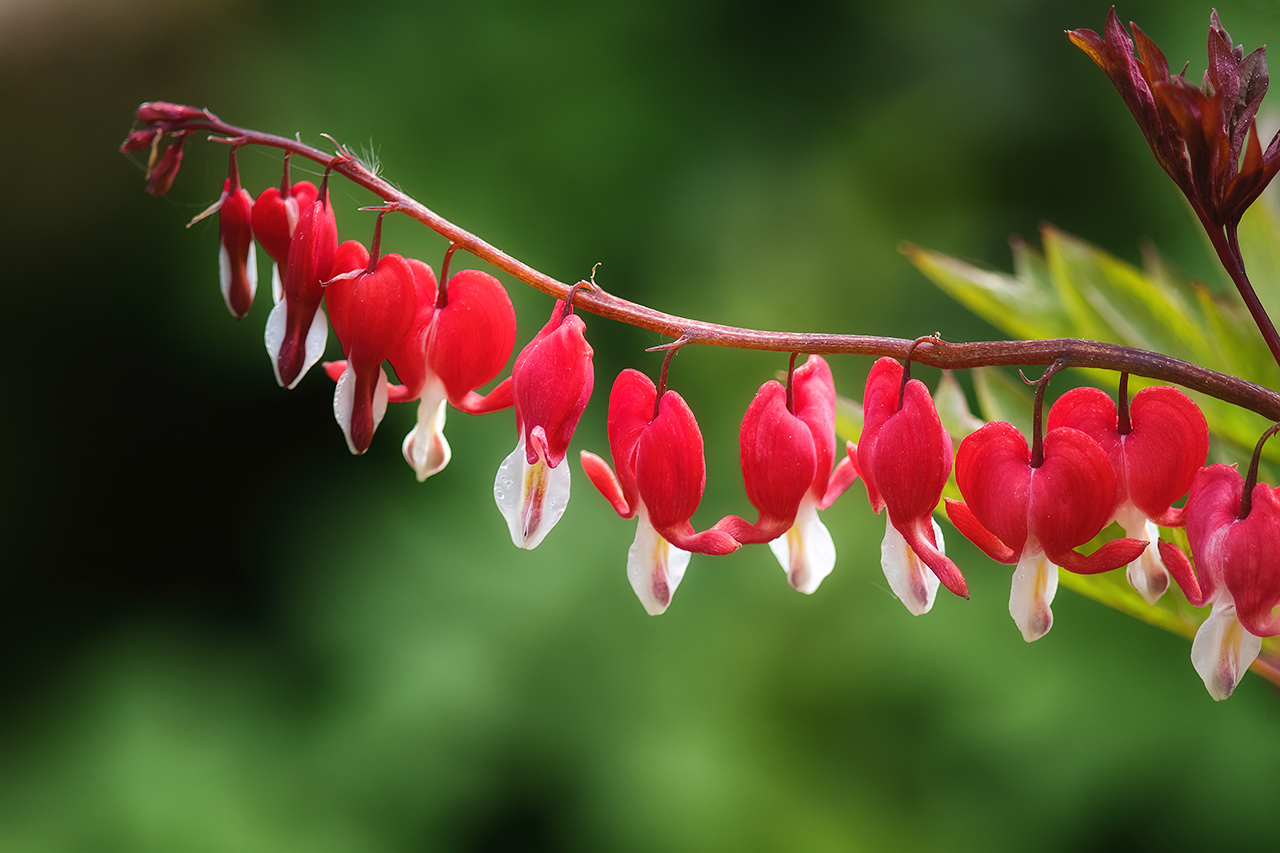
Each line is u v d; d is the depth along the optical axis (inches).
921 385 26.0
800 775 66.7
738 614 70.7
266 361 83.0
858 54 83.9
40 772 72.1
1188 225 74.7
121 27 82.7
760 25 84.0
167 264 82.7
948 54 82.1
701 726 68.2
